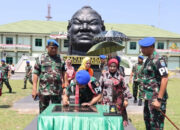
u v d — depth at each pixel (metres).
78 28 10.15
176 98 11.92
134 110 7.93
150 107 3.77
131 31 44.94
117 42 7.54
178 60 44.97
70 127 2.86
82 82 3.73
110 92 4.71
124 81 4.72
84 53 10.25
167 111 8.31
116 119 2.90
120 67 5.43
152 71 3.74
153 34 44.31
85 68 6.22
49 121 2.87
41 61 4.80
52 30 41.81
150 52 3.78
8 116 6.92
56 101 4.82
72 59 9.53
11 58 41.72
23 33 40.31
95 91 3.84
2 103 9.12
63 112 3.10
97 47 7.39
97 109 3.33
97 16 10.47
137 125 6.11
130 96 4.68
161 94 3.59
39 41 41.38
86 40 10.02
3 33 40.19
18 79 23.59
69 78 7.47
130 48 42.44
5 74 12.15
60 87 4.89
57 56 4.92
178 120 6.89
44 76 4.77
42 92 4.77
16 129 5.56
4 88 14.96
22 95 11.54
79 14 10.35
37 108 8.10
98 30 10.20
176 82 24.91
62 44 39.28
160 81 3.76
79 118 2.89
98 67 9.65
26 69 14.74
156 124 3.75
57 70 4.82
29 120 6.46
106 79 4.75
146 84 3.82
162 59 3.68
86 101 3.91
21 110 7.86
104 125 2.88
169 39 43.34
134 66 8.57
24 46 40.81
